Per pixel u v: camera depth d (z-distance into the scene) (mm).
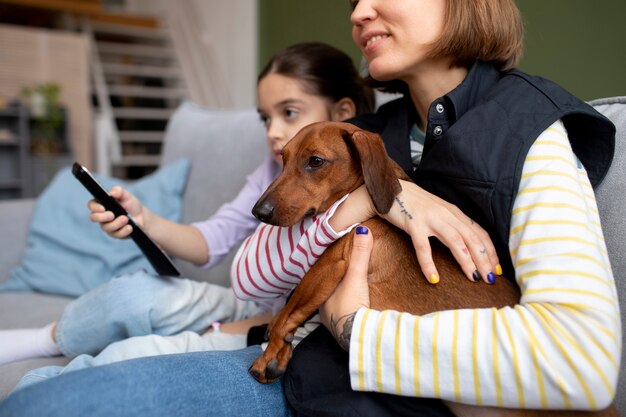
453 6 1083
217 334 1362
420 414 861
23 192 5109
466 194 982
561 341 751
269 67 1599
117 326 1325
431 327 824
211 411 875
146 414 797
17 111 5031
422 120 1292
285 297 1239
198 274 2008
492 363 775
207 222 1654
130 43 7305
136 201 1459
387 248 1028
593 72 2145
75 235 2131
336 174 1042
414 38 1115
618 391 964
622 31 2023
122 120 6547
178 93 6617
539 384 750
